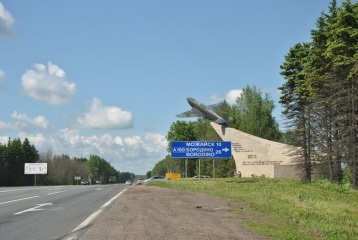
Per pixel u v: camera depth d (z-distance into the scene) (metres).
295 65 53.00
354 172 35.97
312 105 41.47
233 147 51.69
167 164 150.50
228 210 16.95
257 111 85.19
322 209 19.23
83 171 175.38
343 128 36.56
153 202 19.72
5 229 11.39
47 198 23.17
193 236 10.25
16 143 112.56
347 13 39.47
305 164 42.28
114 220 13.09
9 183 108.19
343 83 37.47
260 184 36.19
